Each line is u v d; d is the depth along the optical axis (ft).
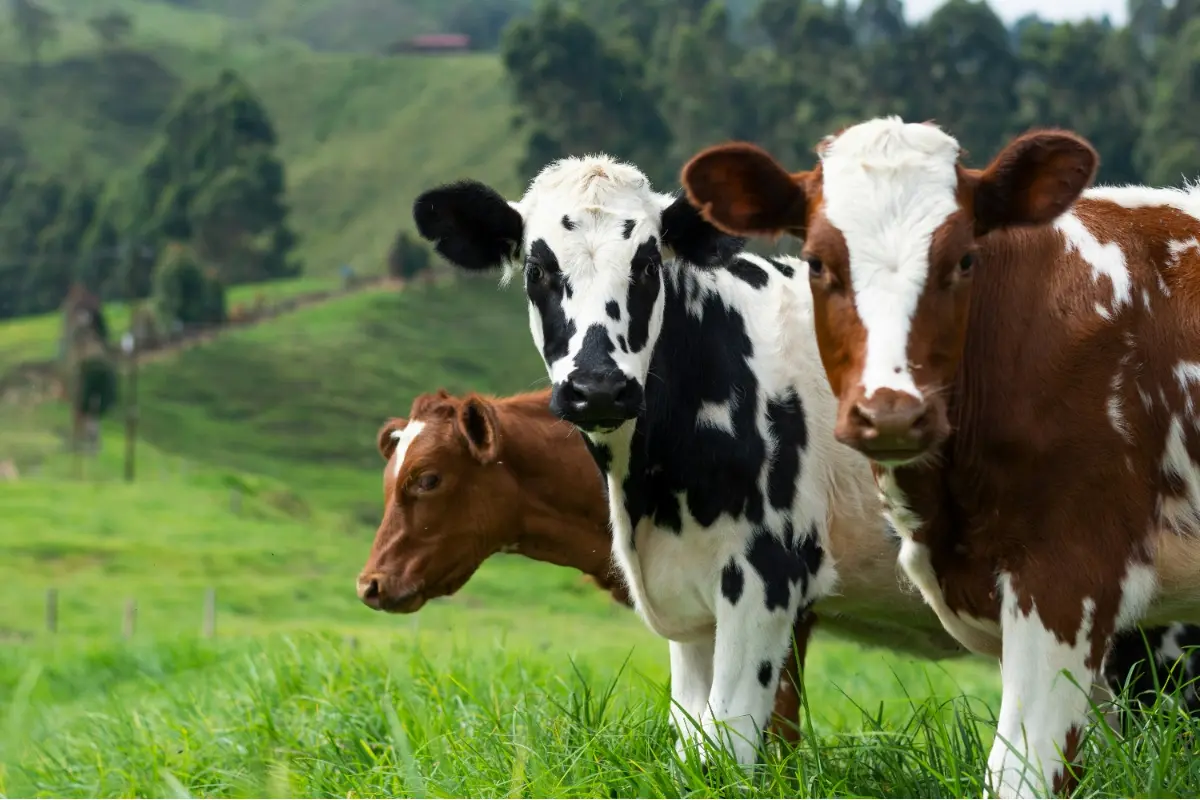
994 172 19.56
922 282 18.65
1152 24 603.67
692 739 22.63
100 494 235.20
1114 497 19.81
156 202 584.81
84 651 79.97
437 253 26.12
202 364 381.40
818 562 25.27
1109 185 22.71
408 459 32.12
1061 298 20.34
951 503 20.59
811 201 20.12
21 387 375.86
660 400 24.72
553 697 28.55
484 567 174.70
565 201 24.67
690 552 24.98
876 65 479.00
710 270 25.75
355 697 32.58
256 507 239.71
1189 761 20.02
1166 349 20.36
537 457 32.01
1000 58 462.19
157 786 27.96
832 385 19.39
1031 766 18.51
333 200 609.42
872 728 24.61
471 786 22.49
